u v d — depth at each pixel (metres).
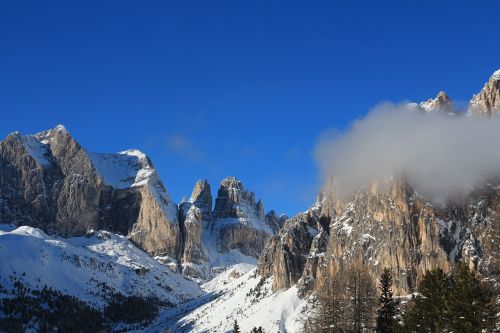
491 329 74.44
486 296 76.56
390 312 100.50
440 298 83.31
